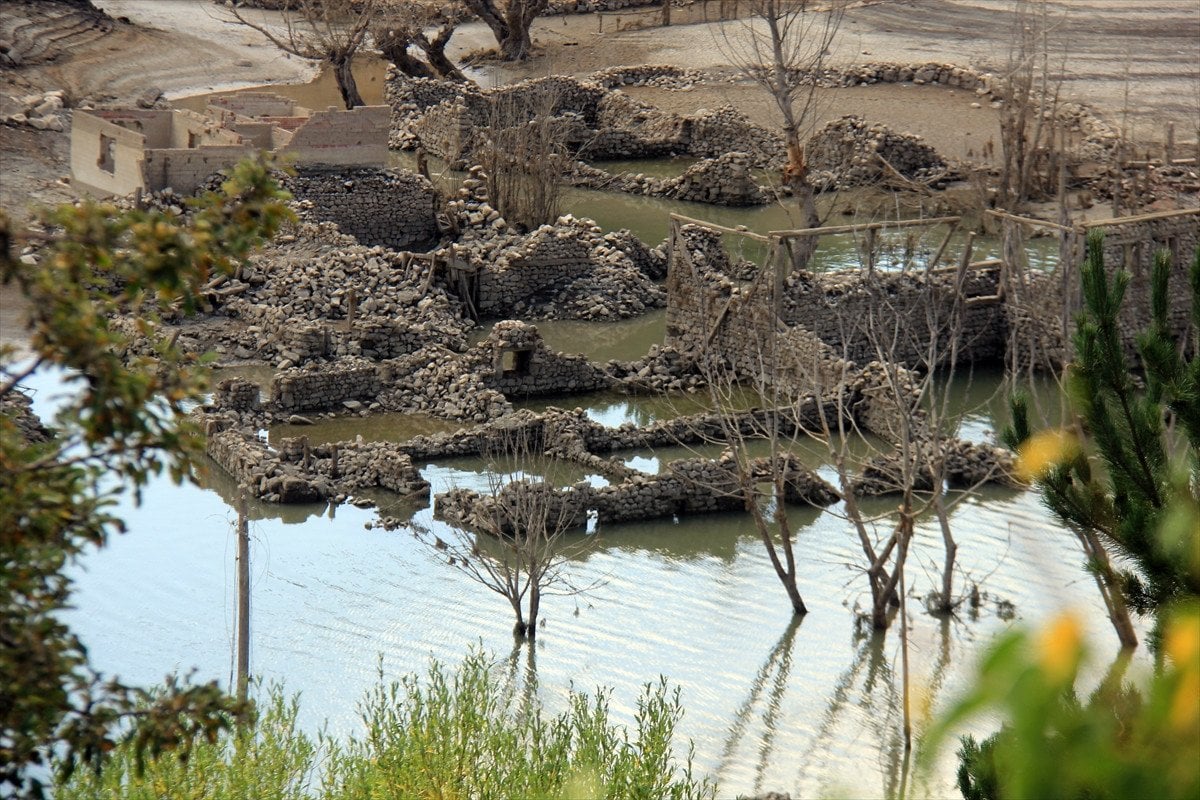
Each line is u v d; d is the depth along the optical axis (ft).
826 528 519.19
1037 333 638.12
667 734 326.24
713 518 524.11
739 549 499.92
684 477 484.33
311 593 447.42
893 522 522.47
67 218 144.77
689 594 463.01
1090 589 469.98
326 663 406.41
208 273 157.17
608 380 645.51
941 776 360.89
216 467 543.39
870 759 375.86
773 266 636.07
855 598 463.01
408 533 493.77
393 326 647.97
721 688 407.03
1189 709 55.21
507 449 539.70
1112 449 221.87
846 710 399.44
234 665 401.08
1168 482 216.74
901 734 387.55
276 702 296.30
